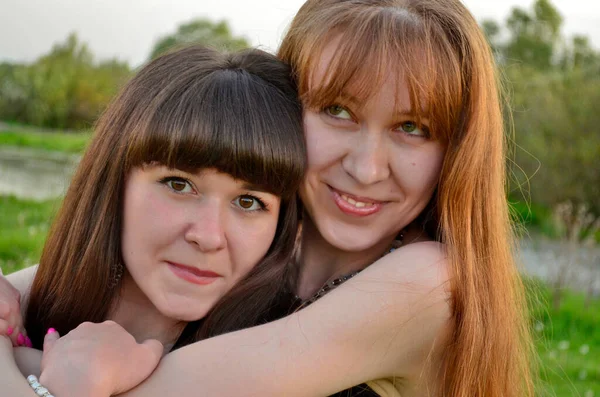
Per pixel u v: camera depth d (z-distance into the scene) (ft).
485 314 6.55
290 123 6.26
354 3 6.35
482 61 6.47
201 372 5.76
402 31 6.07
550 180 54.60
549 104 55.67
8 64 109.09
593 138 54.49
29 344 6.59
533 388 7.59
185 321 6.79
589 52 85.81
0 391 5.38
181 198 6.08
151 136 5.96
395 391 6.57
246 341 5.88
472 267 6.41
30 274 7.89
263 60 6.59
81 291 6.68
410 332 6.14
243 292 6.44
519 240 8.41
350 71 5.98
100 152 6.65
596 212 54.54
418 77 5.97
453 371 6.32
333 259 7.13
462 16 6.49
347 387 6.10
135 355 5.76
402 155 6.26
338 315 5.94
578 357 18.86
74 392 5.42
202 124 5.87
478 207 6.65
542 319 23.18
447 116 6.23
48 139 79.46
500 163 6.83
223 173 5.95
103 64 111.34
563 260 31.86
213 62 6.37
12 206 30.42
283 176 6.18
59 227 6.95
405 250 6.39
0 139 75.87
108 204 6.54
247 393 5.68
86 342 5.71
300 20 6.73
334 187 6.41
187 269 6.18
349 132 6.27
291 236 6.72
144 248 6.20
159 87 6.25
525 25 90.43
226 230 6.14
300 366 5.77
